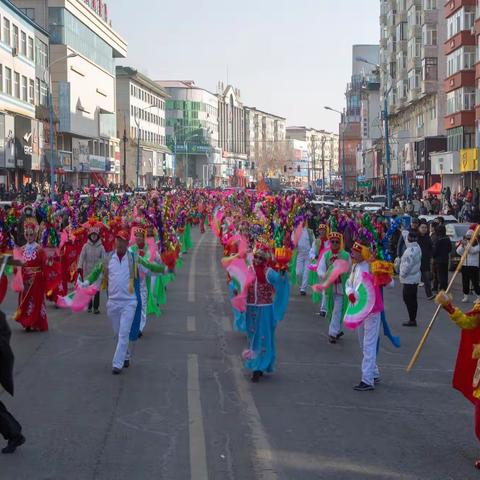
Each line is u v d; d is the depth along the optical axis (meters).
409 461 7.22
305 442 7.76
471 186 51.16
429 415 8.82
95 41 88.81
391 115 78.56
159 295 16.67
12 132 58.75
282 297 10.61
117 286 10.75
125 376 10.55
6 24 58.22
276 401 9.34
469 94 50.66
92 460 7.19
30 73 64.62
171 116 159.12
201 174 164.25
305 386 10.12
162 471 6.90
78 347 12.59
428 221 26.95
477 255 18.91
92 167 87.12
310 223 30.09
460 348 7.60
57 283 15.82
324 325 15.05
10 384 7.42
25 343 12.94
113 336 13.60
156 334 13.74
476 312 7.48
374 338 10.04
